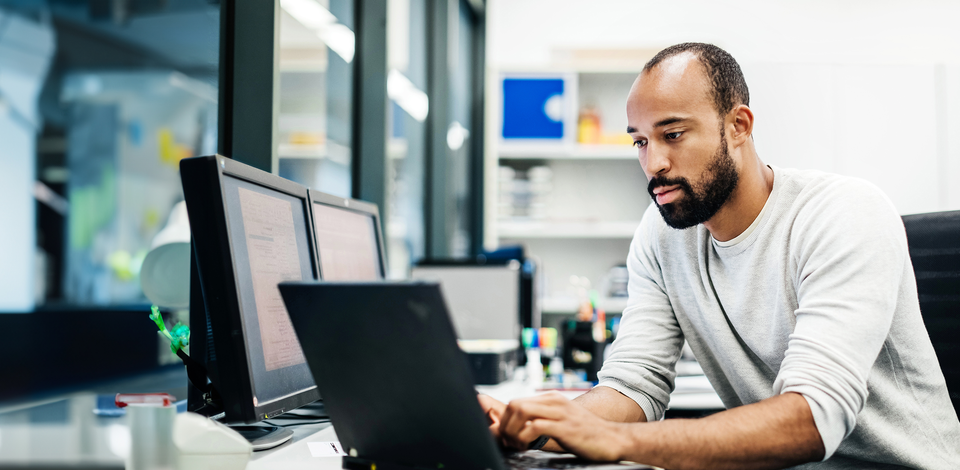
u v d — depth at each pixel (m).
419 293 0.55
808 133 3.47
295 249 0.96
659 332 1.16
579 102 3.76
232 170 0.78
